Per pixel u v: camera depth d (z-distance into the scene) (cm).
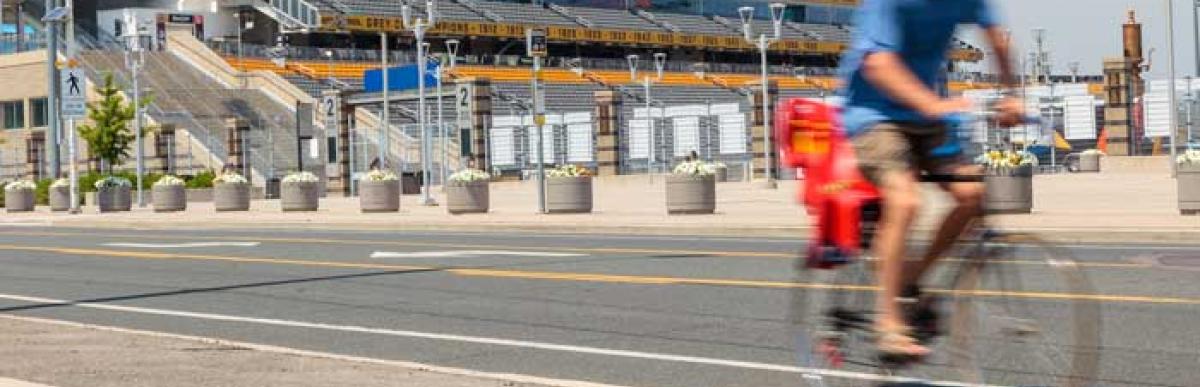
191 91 7719
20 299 1470
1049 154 5891
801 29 12156
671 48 11300
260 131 7225
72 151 4338
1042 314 593
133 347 989
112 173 5969
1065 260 591
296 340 1103
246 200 4334
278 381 823
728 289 1357
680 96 9894
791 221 2506
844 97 595
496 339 1073
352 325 1186
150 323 1234
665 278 1483
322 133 7312
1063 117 5553
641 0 11356
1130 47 5309
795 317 664
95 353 956
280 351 966
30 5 9469
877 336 607
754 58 11875
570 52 10775
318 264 1825
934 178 589
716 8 11812
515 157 6344
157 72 7962
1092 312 587
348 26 9144
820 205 594
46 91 7744
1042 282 596
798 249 1888
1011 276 599
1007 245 594
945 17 570
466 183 3375
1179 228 2011
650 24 11000
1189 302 1141
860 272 620
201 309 1335
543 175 3362
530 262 1745
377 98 5834
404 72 7338
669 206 3028
